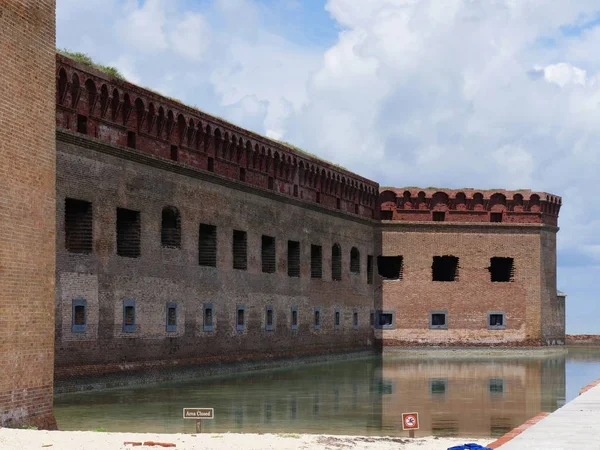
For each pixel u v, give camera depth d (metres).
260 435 21.91
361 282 73.56
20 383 22.42
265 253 59.75
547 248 78.62
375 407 34.22
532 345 76.75
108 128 42.53
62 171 39.00
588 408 25.97
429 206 77.00
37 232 23.27
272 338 58.97
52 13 24.17
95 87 41.31
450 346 76.12
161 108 46.59
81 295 40.12
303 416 31.19
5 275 21.84
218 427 28.12
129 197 43.88
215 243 52.25
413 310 76.38
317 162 66.19
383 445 20.70
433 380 47.88
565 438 19.27
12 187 22.19
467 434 27.02
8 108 22.03
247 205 56.09
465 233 76.88
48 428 23.64
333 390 41.50
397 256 77.56
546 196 77.88
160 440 20.17
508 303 76.81
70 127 39.75
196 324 49.84
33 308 23.06
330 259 68.25
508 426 29.00
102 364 41.56
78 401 35.75
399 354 75.56
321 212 66.88
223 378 48.84
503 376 51.03
